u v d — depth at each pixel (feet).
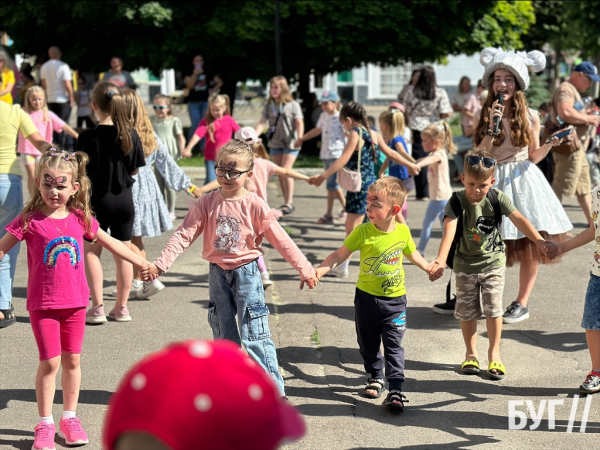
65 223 12.78
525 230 15.87
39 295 12.40
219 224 13.80
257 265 14.01
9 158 19.17
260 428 3.19
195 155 53.01
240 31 52.26
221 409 3.12
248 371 3.25
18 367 16.28
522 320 19.84
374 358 15.05
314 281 14.11
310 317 20.15
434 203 25.53
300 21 54.34
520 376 16.06
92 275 19.20
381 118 27.91
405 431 13.38
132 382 3.19
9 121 19.02
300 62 57.26
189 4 53.88
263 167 22.54
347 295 22.41
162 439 3.10
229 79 57.77
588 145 33.47
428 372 16.34
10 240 12.60
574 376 16.03
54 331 12.55
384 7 52.70
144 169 21.20
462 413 14.17
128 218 19.07
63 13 55.47
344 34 53.52
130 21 53.26
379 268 14.51
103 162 18.53
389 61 57.93
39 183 12.58
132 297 21.98
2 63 28.27
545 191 19.13
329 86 114.62
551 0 75.46
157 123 32.83
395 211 14.47
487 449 12.62
